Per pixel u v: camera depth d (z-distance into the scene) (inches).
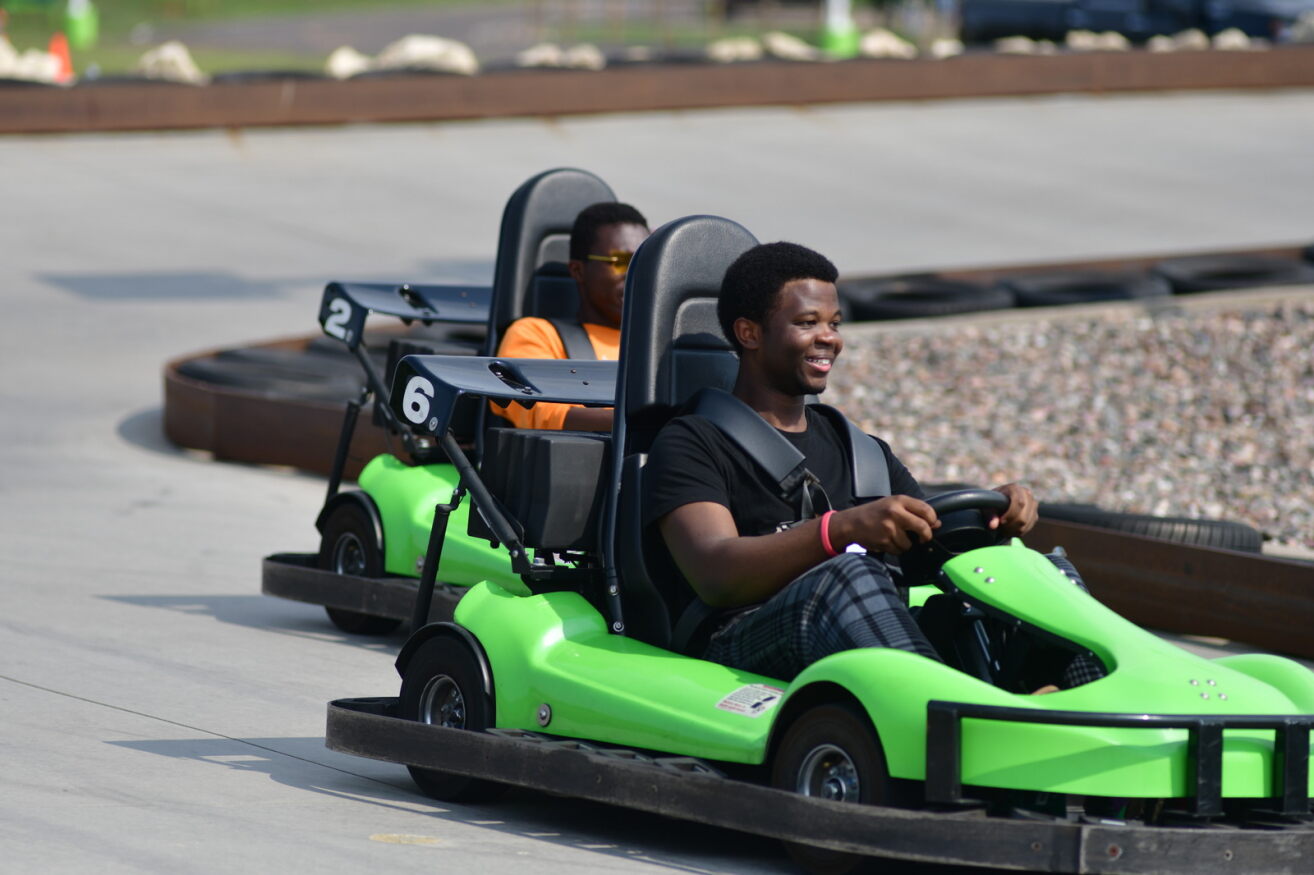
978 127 2532.0
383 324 1387.8
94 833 457.1
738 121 2522.1
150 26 5226.4
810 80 2625.5
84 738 561.0
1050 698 421.4
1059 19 3228.3
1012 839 402.6
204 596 805.2
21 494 1026.7
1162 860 405.1
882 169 2276.1
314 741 575.2
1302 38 3021.7
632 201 2048.5
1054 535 827.4
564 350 697.6
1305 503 1018.1
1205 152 2410.2
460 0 6505.9
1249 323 1454.2
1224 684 431.5
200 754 549.6
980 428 1205.1
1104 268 1668.3
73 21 4571.9
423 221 1950.1
